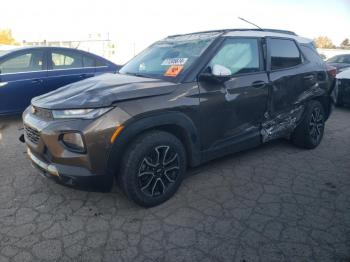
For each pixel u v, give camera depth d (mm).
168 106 2908
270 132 3986
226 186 3479
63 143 2664
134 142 2785
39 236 2605
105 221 2820
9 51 5758
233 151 3643
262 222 2809
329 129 5887
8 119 6301
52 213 2938
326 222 2809
